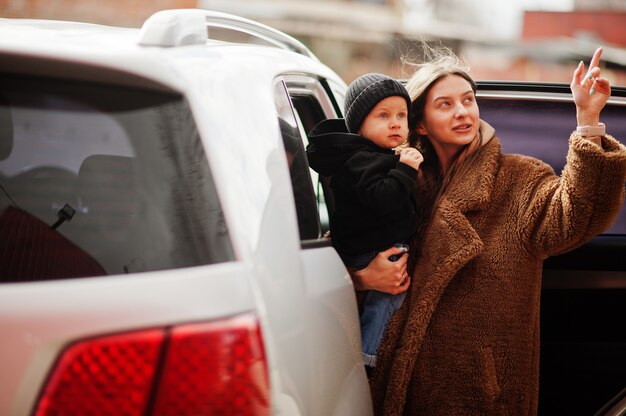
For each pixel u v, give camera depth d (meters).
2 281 1.70
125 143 1.76
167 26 2.03
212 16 2.96
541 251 2.66
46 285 1.52
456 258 2.61
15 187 1.75
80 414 1.47
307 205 2.37
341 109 3.52
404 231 2.73
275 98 2.32
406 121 2.83
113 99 1.78
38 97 1.76
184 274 1.59
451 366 2.68
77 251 1.70
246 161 1.88
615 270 3.45
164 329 1.52
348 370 2.24
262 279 1.72
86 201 1.74
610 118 3.92
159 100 1.80
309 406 1.85
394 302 2.73
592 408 3.48
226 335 1.56
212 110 1.86
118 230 1.71
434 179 2.98
